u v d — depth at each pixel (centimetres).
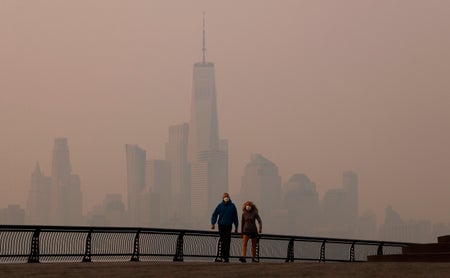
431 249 3000
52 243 2769
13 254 2648
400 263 2273
